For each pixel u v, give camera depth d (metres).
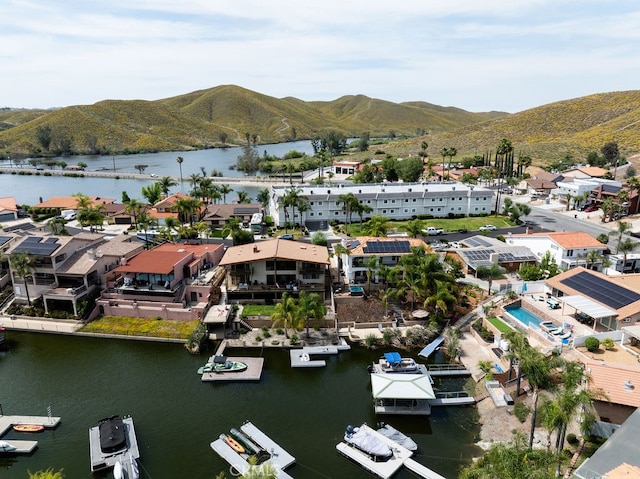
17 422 55.00
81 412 57.53
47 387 62.84
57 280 81.94
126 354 71.31
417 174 184.25
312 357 69.81
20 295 83.38
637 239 111.50
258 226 127.19
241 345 72.38
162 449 51.09
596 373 50.22
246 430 53.47
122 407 58.47
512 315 76.12
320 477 47.09
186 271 86.75
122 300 80.81
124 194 156.00
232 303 82.44
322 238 109.06
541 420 52.41
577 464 44.44
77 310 79.25
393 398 55.38
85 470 48.31
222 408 58.25
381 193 138.25
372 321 77.88
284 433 53.66
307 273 83.81
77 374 66.00
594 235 119.12
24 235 97.62
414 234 103.81
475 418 55.66
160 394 61.16
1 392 61.69
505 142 188.38
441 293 74.31
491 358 67.06
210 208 142.50
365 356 69.94
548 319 72.50
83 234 97.56
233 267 83.56
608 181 156.25
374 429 54.53
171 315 78.69
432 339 72.69
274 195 136.62
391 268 85.50
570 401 41.38
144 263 82.94
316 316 71.25
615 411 47.44
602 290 70.56
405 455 49.16
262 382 63.75
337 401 59.72
